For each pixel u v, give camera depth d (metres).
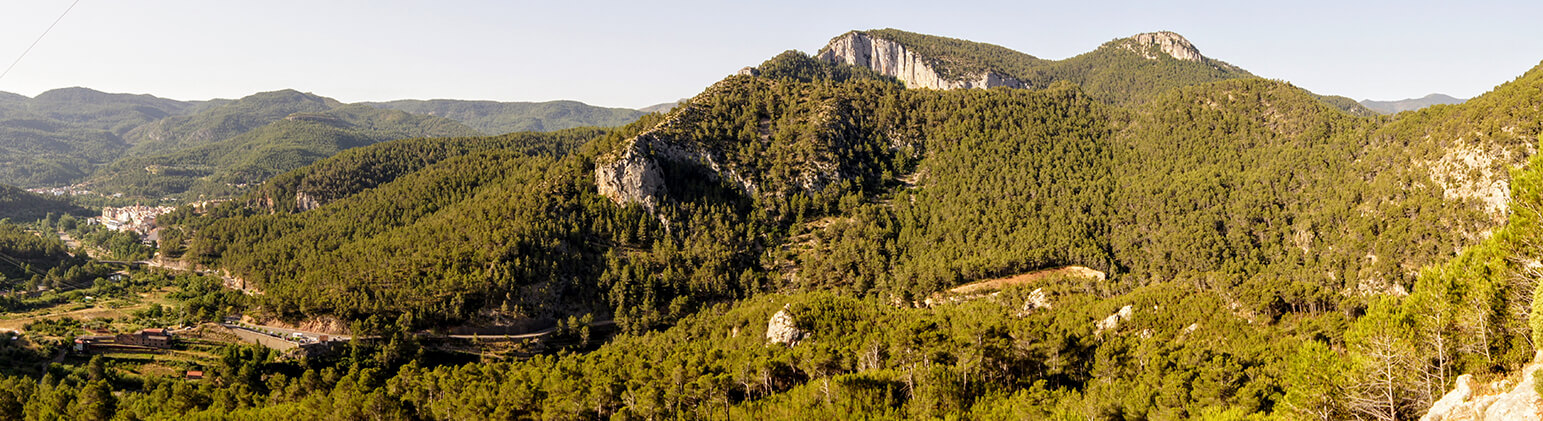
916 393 90.50
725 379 103.88
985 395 91.38
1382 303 68.50
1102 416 81.75
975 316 154.50
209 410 124.00
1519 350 56.75
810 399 92.62
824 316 150.50
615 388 108.38
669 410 99.81
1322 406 62.78
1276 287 134.00
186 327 198.75
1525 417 45.75
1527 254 58.94
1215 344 106.88
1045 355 105.94
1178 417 77.81
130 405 137.50
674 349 156.25
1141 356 100.94
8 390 138.25
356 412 114.25
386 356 181.25
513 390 113.38
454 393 123.81
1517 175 61.44
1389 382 58.91
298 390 148.50
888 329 126.12
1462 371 60.00
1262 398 78.62
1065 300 175.50
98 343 179.88
